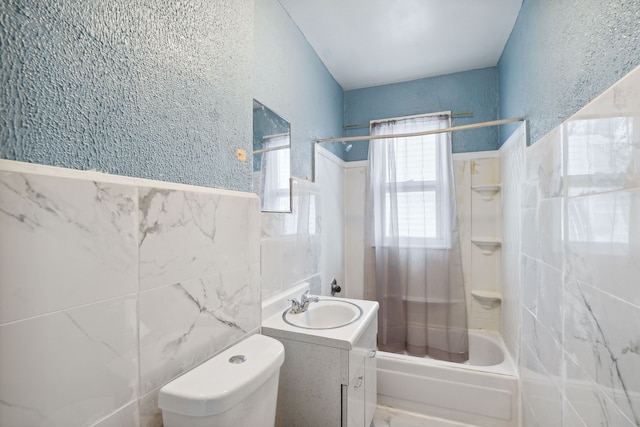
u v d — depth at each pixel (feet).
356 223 9.14
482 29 6.40
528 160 5.06
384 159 8.52
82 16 2.03
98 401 2.04
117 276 2.17
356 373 4.06
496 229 7.77
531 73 5.08
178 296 2.71
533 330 4.70
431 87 8.52
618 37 2.60
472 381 5.72
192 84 3.02
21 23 1.72
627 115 2.36
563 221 3.58
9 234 1.60
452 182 7.98
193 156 3.02
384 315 8.32
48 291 1.77
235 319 3.48
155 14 2.60
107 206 2.11
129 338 2.25
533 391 4.66
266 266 4.81
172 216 2.66
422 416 5.96
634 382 2.28
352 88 9.23
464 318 7.84
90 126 2.07
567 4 3.64
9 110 1.66
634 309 2.28
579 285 3.16
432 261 8.09
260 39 4.91
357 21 6.10
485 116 8.02
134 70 2.40
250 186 3.98
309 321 4.91
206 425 2.26
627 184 2.36
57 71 1.89
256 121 4.72
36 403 1.71
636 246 2.26
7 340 1.59
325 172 7.57
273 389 2.96
